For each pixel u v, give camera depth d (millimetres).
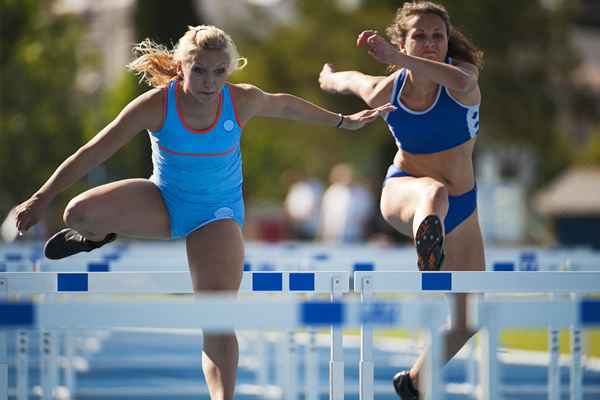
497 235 78375
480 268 21906
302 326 13484
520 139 117188
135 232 19641
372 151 118188
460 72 20297
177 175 19062
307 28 118938
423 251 19891
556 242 102062
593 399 30297
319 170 120812
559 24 117625
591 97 124375
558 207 110062
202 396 31297
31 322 13242
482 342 17422
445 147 21453
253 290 18938
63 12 81375
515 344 46938
